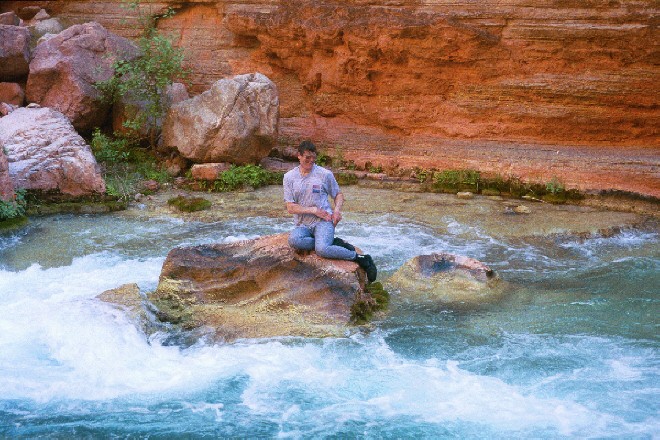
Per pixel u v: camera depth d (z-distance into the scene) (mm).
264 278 8828
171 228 12430
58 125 14344
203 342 8273
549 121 15109
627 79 14508
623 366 7590
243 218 12977
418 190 14812
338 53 16422
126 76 16328
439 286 9578
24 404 7039
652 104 14484
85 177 13484
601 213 13008
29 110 14906
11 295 9398
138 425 6688
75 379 7484
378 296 9141
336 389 7262
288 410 6906
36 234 12016
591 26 14508
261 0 17641
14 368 7641
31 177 13328
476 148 15398
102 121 16734
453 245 11445
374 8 16109
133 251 11219
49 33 17531
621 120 14742
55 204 13336
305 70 17266
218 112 14992
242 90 15180
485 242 11586
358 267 8875
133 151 16234
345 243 8922
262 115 15297
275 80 17719
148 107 16094
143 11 18891
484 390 7176
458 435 6453
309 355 7930
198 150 15070
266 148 15656
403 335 8391
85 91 15938
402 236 11867
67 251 11188
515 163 14633
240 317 8609
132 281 9891
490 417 6711
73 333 8172
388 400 7043
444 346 8117
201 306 8844
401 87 16234
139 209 13641
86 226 12500
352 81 16594
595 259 10883
